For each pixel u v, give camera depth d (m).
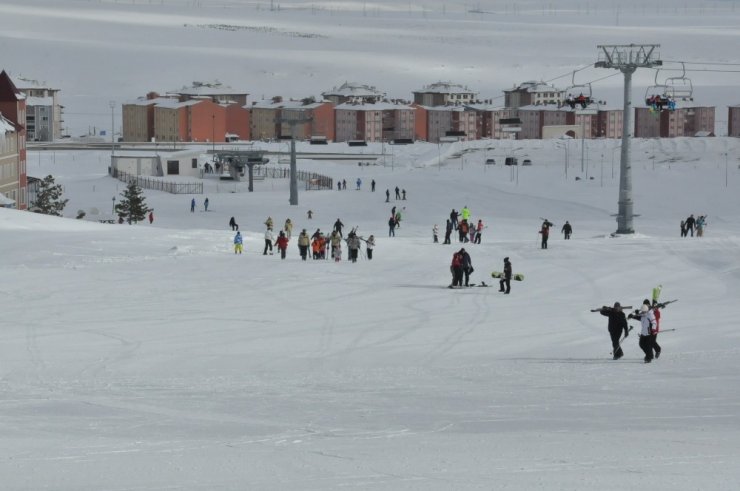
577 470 45.75
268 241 166.25
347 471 46.03
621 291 129.38
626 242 176.12
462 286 132.38
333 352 90.25
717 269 147.50
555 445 51.66
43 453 50.16
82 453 50.16
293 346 93.12
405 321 107.31
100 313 111.25
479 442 52.78
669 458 48.16
